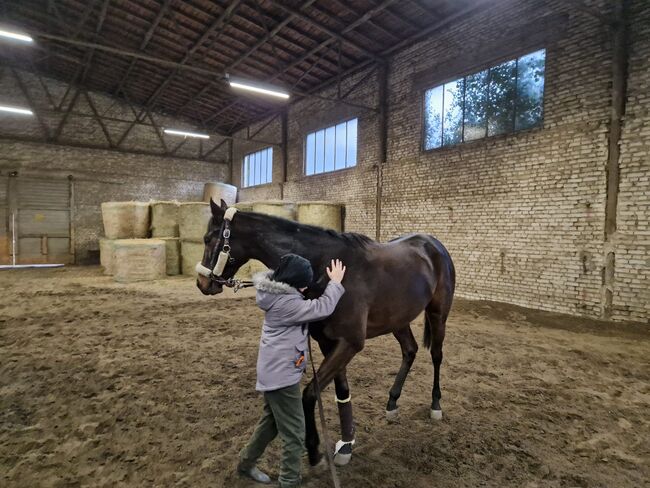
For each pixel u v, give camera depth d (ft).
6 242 44.75
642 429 8.84
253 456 6.64
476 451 7.82
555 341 15.97
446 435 8.43
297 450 5.99
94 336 15.94
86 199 49.16
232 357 13.48
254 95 44.14
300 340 6.06
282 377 5.87
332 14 27.81
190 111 52.65
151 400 10.03
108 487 6.63
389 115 31.89
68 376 11.60
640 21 17.90
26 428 8.60
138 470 7.11
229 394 10.43
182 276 33.68
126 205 35.65
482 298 24.50
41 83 45.57
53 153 47.11
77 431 8.46
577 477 6.98
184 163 55.67
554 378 11.96
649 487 6.75
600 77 19.07
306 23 29.53
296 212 35.42
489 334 17.07
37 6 31.89
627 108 18.22
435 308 9.30
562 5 20.56
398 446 7.97
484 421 9.11
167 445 7.95
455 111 26.73
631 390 11.08
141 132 52.60
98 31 33.19
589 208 19.42
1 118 44.24
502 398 10.44
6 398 10.11
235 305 22.50
